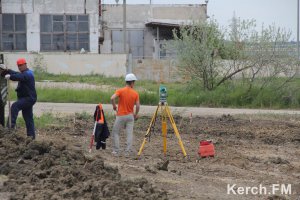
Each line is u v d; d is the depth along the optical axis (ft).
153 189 68.74
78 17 361.51
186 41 224.74
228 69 221.66
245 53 218.38
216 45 223.92
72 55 319.88
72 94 209.46
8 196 62.95
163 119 101.91
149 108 187.62
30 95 98.78
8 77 96.53
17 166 73.41
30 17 357.00
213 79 222.28
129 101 97.55
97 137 100.27
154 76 306.35
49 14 358.84
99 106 101.14
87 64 319.88
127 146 97.81
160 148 110.42
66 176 69.05
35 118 136.36
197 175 85.56
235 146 116.88
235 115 171.42
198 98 209.77
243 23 222.07
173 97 210.59
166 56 382.42
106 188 65.10
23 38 357.61
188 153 105.60
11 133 88.53
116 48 431.84
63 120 142.72
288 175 90.58
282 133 135.54
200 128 140.26
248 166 96.48
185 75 226.17
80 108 182.50
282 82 215.72
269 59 214.90
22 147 80.07
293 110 200.13
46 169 72.90
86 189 65.16
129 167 84.28
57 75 310.04
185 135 130.11
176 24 396.16
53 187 66.44
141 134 128.06
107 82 275.59
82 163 78.18
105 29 429.38
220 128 141.18
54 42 360.07
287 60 214.69
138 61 309.42
